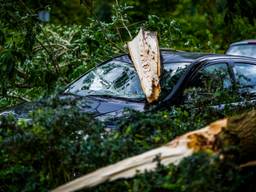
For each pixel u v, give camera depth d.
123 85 8.81
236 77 9.09
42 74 10.05
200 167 5.13
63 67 10.95
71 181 5.62
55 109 6.05
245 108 7.59
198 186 5.06
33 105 6.53
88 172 5.98
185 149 5.59
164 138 6.13
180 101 8.33
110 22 12.05
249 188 5.93
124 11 11.83
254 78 9.28
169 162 5.53
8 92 10.45
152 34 9.65
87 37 10.66
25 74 10.26
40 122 5.93
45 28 11.70
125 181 5.82
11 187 6.28
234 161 5.64
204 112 7.25
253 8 8.84
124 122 6.50
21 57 9.55
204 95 7.74
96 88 8.98
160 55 9.23
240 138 5.82
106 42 11.14
